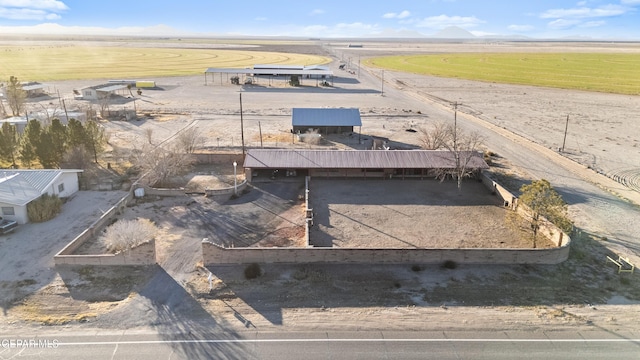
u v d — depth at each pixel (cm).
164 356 2591
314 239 4103
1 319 2898
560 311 3052
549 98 12369
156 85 13900
